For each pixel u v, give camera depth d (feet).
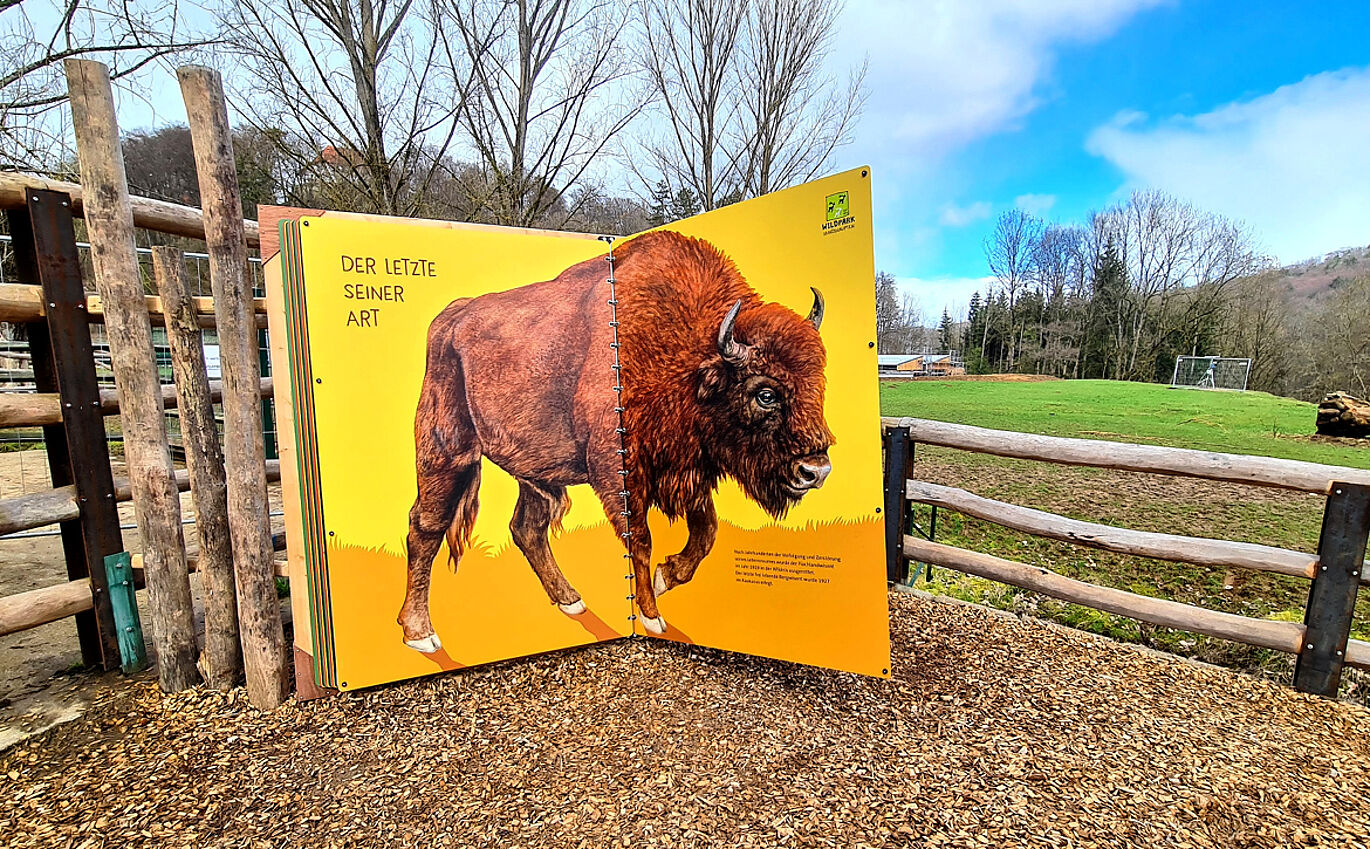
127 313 8.29
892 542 13.07
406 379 8.86
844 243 8.07
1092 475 26.25
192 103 7.75
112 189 8.07
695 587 9.89
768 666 9.80
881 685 9.27
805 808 6.73
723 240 9.01
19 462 25.43
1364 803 6.95
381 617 8.93
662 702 8.82
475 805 6.80
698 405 9.45
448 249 8.98
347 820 6.59
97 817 6.59
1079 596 10.98
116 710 8.48
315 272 8.35
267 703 8.53
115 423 28.53
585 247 9.75
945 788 7.07
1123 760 7.63
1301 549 16.80
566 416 9.78
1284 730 8.31
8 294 8.26
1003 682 9.39
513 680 9.41
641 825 6.50
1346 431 38.52
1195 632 10.10
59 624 11.14
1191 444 36.04
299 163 26.68
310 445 8.43
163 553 8.67
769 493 9.07
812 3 36.65
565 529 9.96
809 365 8.55
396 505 8.91
